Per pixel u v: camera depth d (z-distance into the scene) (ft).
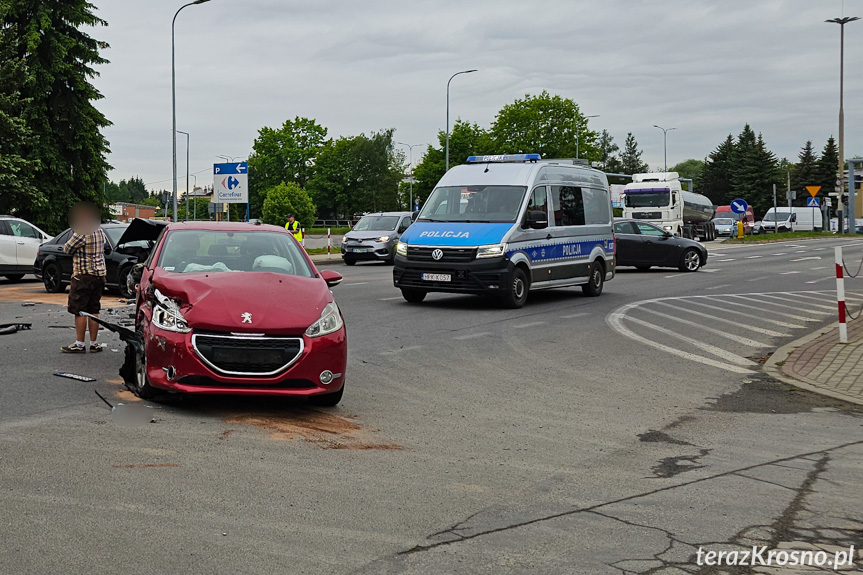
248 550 14.19
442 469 19.48
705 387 30.71
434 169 249.75
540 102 248.93
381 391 28.37
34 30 129.80
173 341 23.22
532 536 15.21
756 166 407.23
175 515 15.76
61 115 133.18
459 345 38.81
